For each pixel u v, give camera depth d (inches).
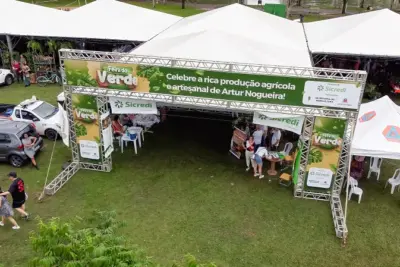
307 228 423.5
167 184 499.5
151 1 1984.5
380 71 859.4
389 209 459.5
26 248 384.5
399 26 804.6
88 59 465.4
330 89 418.9
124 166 540.4
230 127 677.9
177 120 705.6
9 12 914.1
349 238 409.7
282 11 1273.4
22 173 522.3
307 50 636.7
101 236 223.5
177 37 573.0
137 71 460.4
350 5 2038.6
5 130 526.3
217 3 1968.5
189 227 420.8
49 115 627.8
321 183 466.9
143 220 430.0
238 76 437.1
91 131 504.4
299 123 447.5
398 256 387.2
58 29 872.9
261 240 403.5
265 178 517.3
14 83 878.4
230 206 458.0
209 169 536.4
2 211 397.4
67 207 450.0
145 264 218.8
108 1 953.5
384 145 440.1
